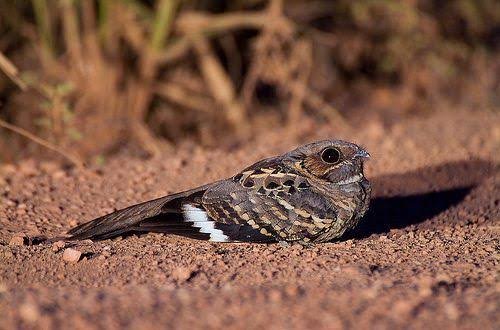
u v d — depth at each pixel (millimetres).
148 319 6723
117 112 15844
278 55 17203
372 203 10945
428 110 18688
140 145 15133
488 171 12258
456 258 8469
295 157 9094
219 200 8945
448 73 18719
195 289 7543
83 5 15641
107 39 15945
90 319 6711
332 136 14609
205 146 15828
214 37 17734
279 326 6574
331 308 6891
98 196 10984
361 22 18906
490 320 6621
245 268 8156
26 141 14578
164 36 15898
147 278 8008
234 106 17094
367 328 6516
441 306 6922
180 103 17000
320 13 18594
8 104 14984
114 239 9273
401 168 12375
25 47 16547
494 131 14039
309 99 17875
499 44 20016
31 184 11273
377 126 14875
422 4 18906
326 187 8938
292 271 8016
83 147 14609
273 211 8836
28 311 6781
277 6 16641
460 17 19250
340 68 19250
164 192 11109
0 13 16156
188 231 8898
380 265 8219
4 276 8219
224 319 6715
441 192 11383
